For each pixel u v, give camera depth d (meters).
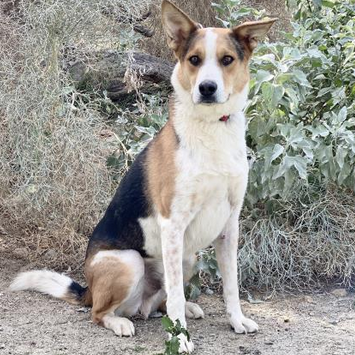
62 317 3.20
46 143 3.61
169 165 2.98
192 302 3.33
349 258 3.54
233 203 3.06
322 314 3.28
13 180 3.71
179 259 2.99
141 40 4.93
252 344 3.03
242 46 2.99
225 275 3.12
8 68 3.70
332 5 3.93
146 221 3.09
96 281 3.12
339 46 3.83
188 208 2.99
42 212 3.66
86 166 3.62
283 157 3.48
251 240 3.55
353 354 2.97
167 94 4.61
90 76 4.20
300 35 3.79
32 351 2.96
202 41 2.95
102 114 4.19
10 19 3.79
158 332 3.11
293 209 3.65
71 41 3.81
